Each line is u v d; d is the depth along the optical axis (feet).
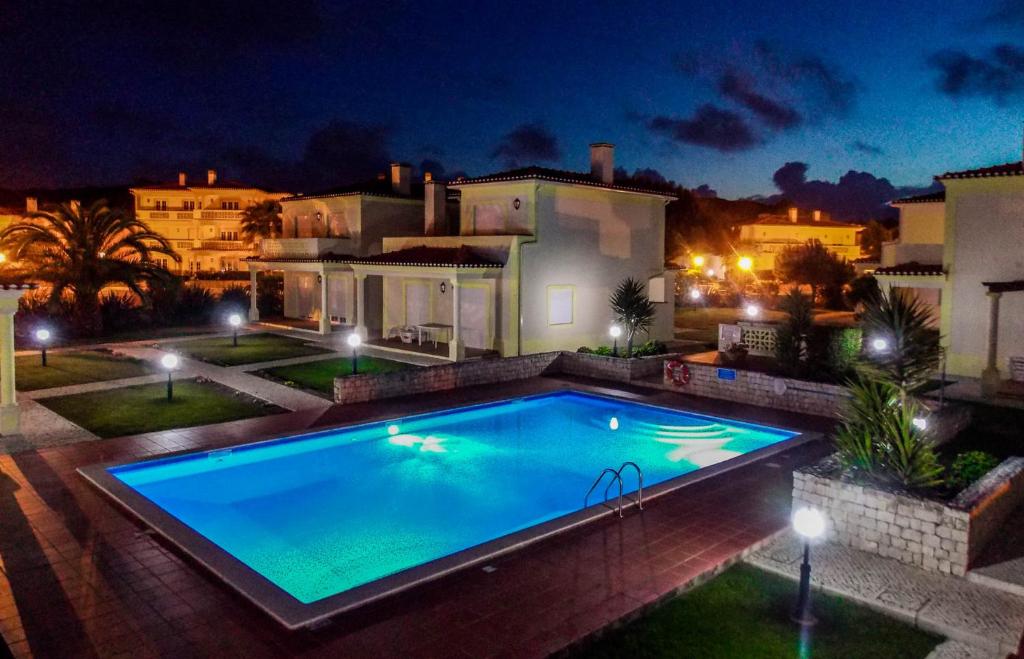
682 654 21.72
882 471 30.37
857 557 28.58
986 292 64.08
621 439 54.08
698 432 55.93
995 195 67.62
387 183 119.24
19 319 94.94
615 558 28.63
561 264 84.28
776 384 58.80
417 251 90.68
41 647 21.85
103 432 48.47
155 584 26.14
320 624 23.18
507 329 80.84
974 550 27.48
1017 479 32.94
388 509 39.11
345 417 53.93
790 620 23.85
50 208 96.02
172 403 57.67
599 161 90.53
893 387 33.14
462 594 25.32
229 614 23.94
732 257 211.61
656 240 96.84
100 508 33.99
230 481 43.70
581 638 22.20
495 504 40.11
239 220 222.69
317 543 34.24
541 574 27.02
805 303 63.26
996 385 59.41
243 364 76.64
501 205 84.48
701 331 112.27
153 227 222.69
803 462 43.52
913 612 23.91
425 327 87.61
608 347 85.40
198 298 116.57
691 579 26.55
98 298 99.86
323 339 96.07
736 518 33.50
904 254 80.38
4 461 41.63
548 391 66.13
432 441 53.21
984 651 22.12
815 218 262.67
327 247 105.70
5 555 28.63
